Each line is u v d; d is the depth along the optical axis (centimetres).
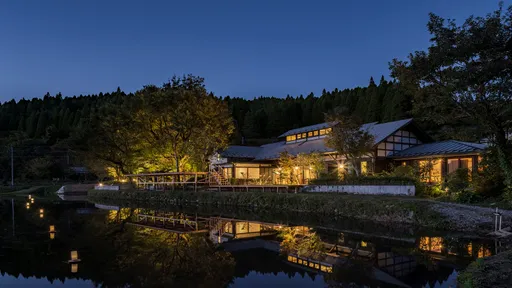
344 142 2775
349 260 1266
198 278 1072
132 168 4725
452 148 2878
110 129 4312
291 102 10675
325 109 8812
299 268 1174
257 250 1439
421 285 980
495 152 2069
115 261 1263
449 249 1362
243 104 11450
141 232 1869
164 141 3922
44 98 19062
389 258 1273
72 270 1154
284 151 3881
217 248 1478
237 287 993
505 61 1673
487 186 2059
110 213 2777
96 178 7538
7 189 6209
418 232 1705
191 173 3584
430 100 2002
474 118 1964
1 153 7469
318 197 2472
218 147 4062
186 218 2445
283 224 2083
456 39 1812
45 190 6106
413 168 2862
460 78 1756
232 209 2909
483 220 1670
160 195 3753
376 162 3216
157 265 1212
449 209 1827
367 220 2077
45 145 8288
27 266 1202
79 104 17350
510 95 1798
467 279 908
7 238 1692
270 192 2992
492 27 1738
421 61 1916
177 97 3819
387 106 5728
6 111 14925
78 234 1805
